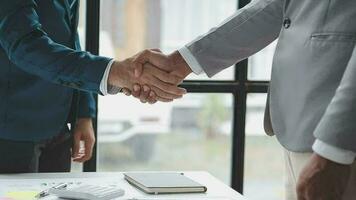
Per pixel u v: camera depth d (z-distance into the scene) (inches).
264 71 95.7
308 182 48.6
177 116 104.8
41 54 65.6
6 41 66.1
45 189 62.6
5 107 69.7
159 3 97.6
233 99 96.1
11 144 70.7
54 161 76.8
